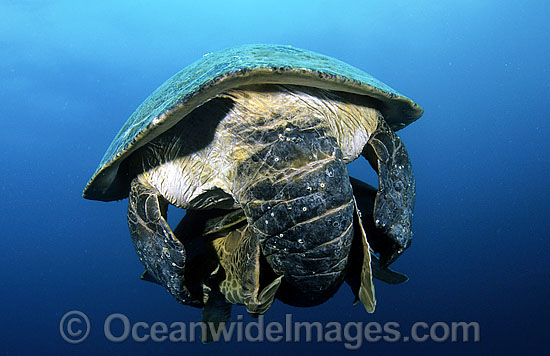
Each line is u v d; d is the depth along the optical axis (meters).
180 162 0.80
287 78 0.69
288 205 0.65
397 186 0.80
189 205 0.84
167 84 0.87
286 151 0.68
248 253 0.71
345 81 0.72
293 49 0.87
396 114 0.93
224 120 0.75
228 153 0.74
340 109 0.80
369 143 0.84
